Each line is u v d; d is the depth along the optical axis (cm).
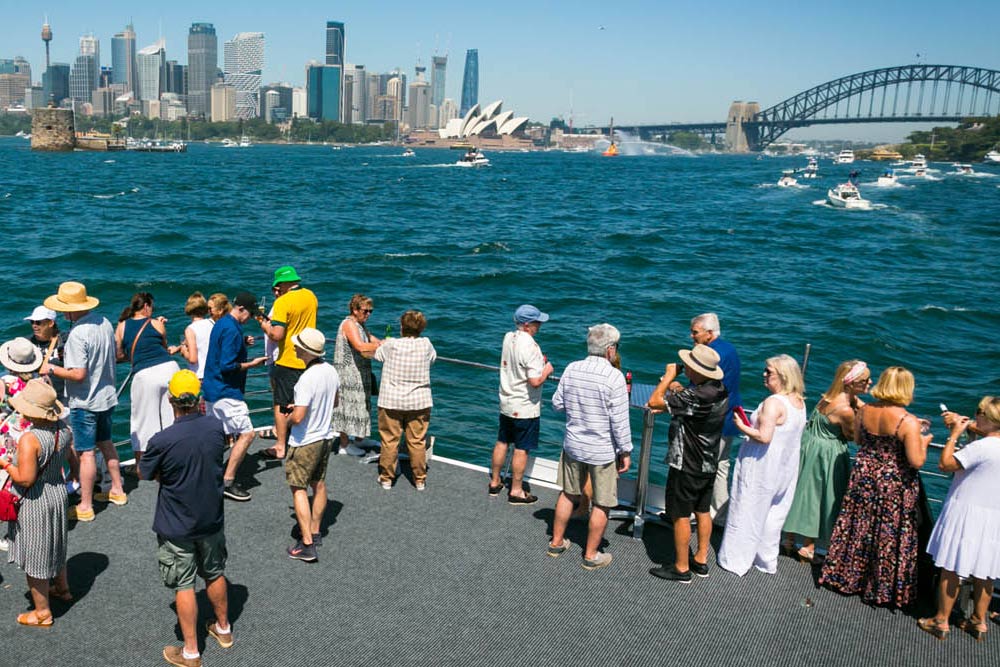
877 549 587
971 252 4800
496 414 1647
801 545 675
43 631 530
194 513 482
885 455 584
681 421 602
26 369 644
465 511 731
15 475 500
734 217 6812
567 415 627
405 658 512
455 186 10556
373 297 3203
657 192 10169
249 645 520
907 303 3212
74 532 664
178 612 491
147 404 739
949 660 533
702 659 524
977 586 551
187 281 3388
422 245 4769
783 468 619
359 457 854
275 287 799
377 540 669
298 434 612
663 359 2359
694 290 3450
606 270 3972
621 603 587
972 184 12269
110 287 3222
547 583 611
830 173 16512
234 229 5266
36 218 5391
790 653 534
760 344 2522
